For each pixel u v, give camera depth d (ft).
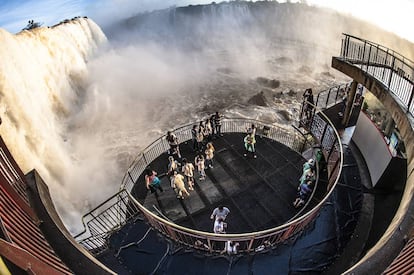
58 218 28.32
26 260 17.87
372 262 22.44
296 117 117.60
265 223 42.22
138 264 37.04
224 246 37.76
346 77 149.69
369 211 40.81
